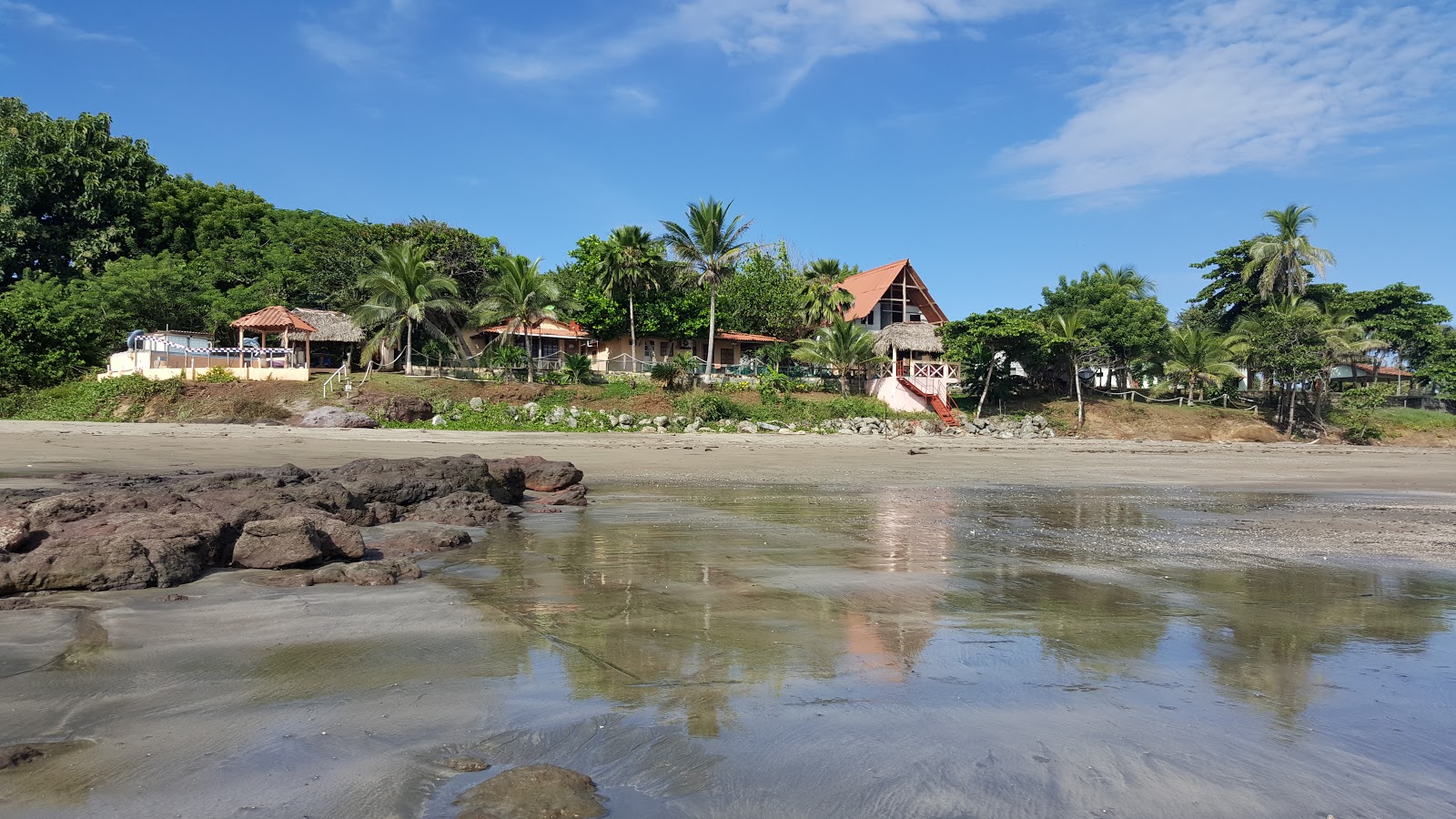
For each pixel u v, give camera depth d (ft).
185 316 138.92
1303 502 49.93
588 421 106.83
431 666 15.24
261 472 36.60
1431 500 52.42
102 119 164.35
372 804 9.80
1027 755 11.69
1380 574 26.71
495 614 19.33
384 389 107.96
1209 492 56.03
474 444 79.10
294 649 16.21
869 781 10.77
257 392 104.06
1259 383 197.16
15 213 150.41
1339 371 216.54
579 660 15.81
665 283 150.51
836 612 20.29
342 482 36.50
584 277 158.10
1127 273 192.13
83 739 11.57
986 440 111.86
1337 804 10.41
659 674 15.03
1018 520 39.88
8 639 16.35
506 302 124.26
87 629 17.25
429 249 155.02
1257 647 17.76
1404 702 14.42
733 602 20.99
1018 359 141.38
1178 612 20.90
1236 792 10.70
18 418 98.78
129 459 56.70
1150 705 13.96
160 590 21.38
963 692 14.44
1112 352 157.38
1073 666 16.12
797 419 120.88
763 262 173.27
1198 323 185.98
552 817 9.45
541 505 41.63
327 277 154.40
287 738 11.74
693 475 60.34
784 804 10.09
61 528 24.32
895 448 92.17
